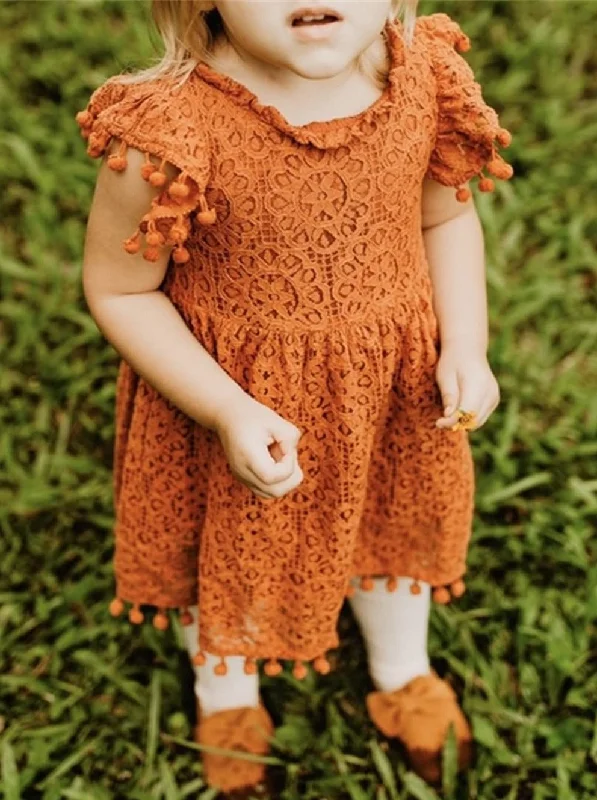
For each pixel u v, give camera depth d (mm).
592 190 2604
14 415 2230
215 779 1781
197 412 1344
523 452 2160
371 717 1851
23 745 1825
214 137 1218
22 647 1944
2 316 2402
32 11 3061
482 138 1323
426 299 1431
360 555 1679
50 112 2760
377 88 1271
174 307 1403
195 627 1762
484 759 1765
